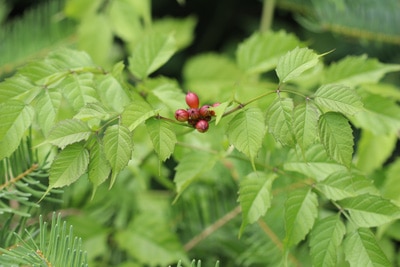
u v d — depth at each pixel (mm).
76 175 1396
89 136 1405
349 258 1436
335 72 1666
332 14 2014
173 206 1818
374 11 2016
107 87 1509
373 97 1646
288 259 1695
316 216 1455
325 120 1383
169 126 1401
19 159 1524
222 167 1771
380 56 2199
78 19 2016
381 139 1741
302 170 1494
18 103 1451
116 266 1836
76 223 1788
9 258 1430
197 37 2869
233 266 1785
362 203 1448
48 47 2053
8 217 1554
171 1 2807
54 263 1428
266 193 1482
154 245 1789
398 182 1693
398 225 1740
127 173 1860
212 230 1787
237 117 1404
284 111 1381
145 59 1592
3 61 2020
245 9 2807
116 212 1852
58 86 1491
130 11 1974
